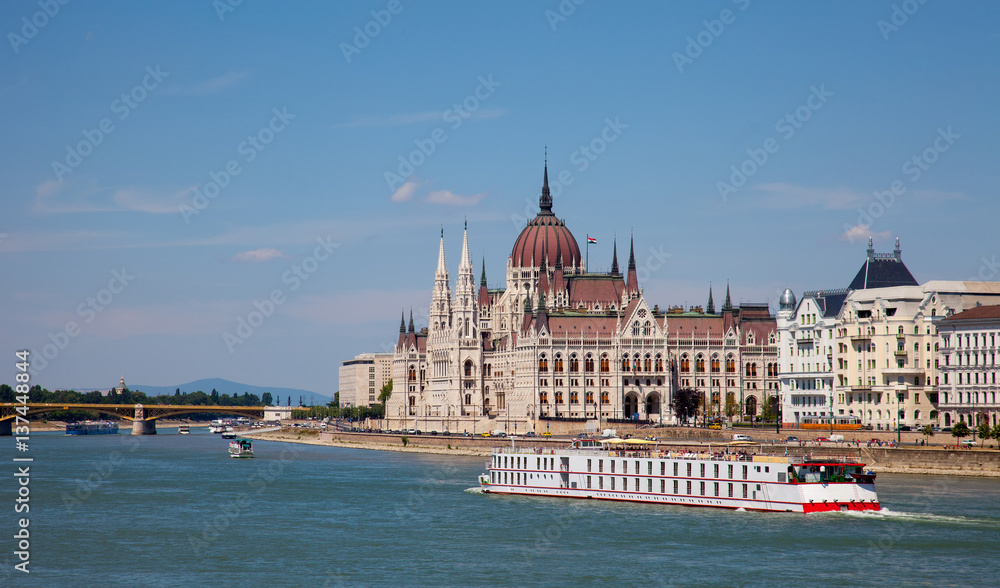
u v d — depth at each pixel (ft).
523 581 424.87
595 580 424.05
